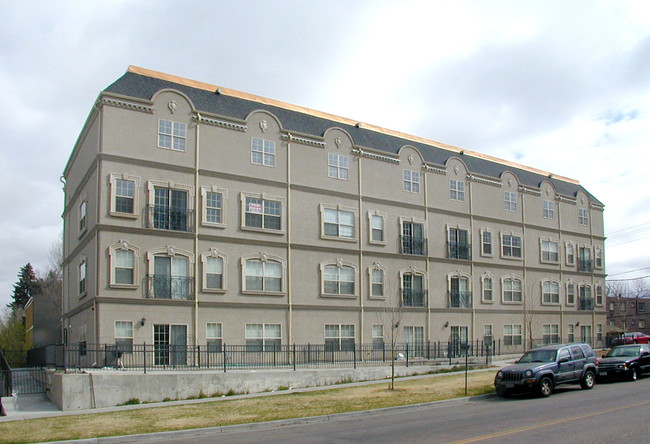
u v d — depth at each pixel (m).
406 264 40.22
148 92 31.80
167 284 30.31
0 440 15.65
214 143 32.91
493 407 20.34
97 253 28.80
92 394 22.23
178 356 29.86
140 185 30.33
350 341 36.53
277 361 33.06
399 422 17.56
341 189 37.56
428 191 42.34
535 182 51.50
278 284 34.16
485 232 45.78
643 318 93.25
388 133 42.84
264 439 15.34
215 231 32.16
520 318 47.06
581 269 53.56
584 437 13.74
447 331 41.75
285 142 35.66
